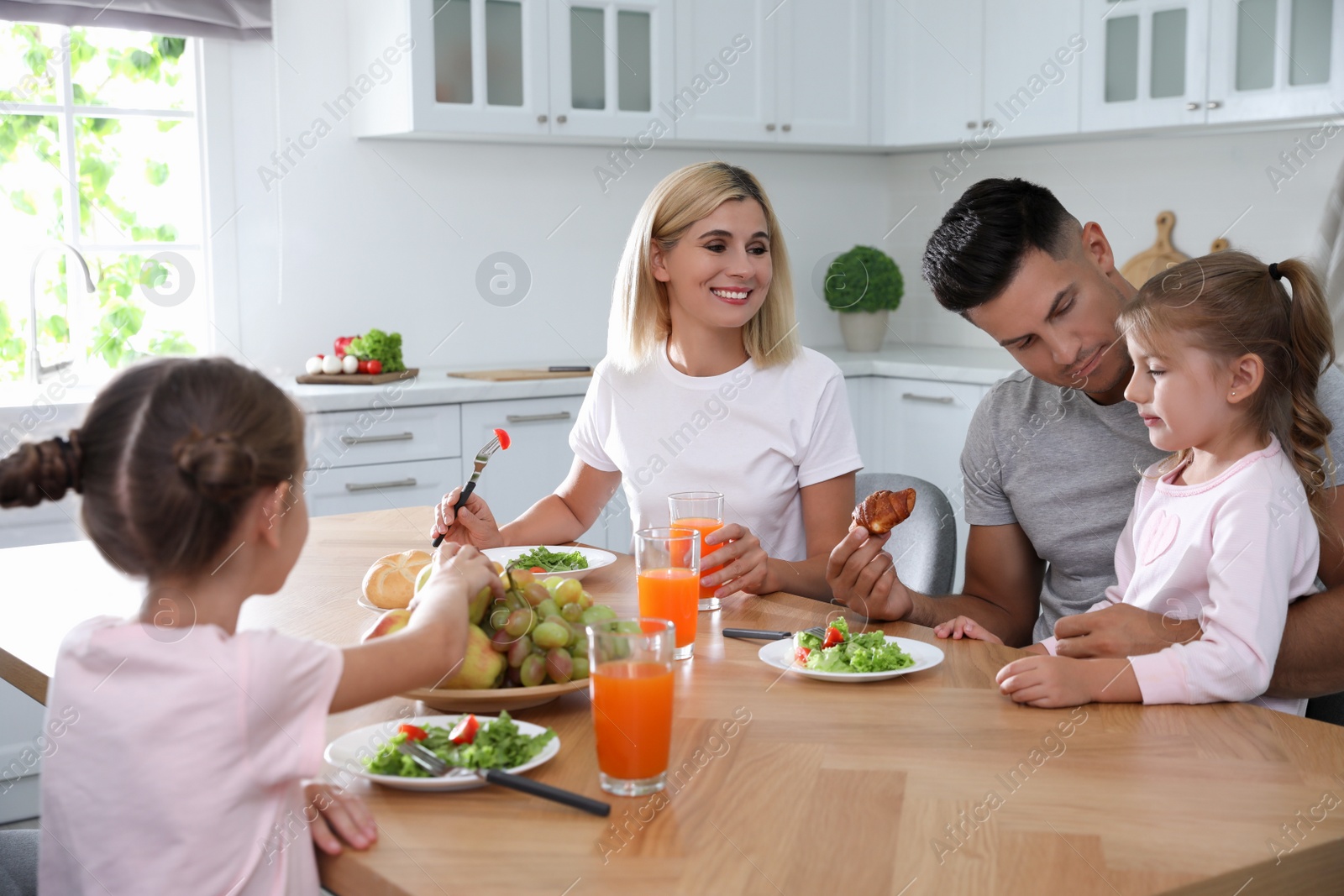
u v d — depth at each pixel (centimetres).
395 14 315
